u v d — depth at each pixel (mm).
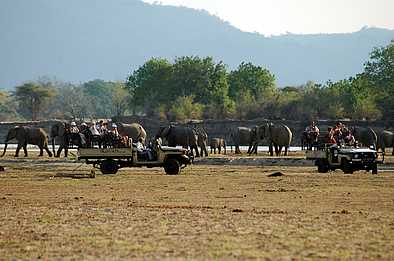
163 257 37469
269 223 48219
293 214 52688
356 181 81250
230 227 46625
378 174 92500
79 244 40938
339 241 41750
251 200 62094
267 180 83062
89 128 101625
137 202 60438
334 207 57125
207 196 65375
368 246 40344
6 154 150125
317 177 87312
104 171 92625
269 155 143750
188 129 135625
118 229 45875
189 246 40250
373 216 51625
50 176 89812
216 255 37906
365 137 150875
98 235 43719
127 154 92250
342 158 92938
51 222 48750
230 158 122750
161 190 71188
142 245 40562
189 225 47406
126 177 87625
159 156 92625
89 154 92375
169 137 135500
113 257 37562
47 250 39375
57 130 136625
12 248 39906
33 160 121250
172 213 53219
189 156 94375
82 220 49688
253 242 41406
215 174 92875
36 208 56125
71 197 64500
